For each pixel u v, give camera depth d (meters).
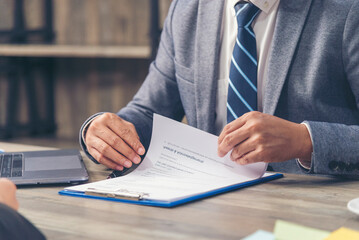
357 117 1.28
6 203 0.61
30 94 4.33
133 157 1.06
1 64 4.11
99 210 0.76
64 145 4.02
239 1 1.34
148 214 0.73
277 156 0.97
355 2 1.23
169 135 1.06
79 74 4.43
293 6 1.27
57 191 0.90
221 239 0.62
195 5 1.43
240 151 0.97
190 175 0.98
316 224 0.69
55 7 4.38
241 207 0.77
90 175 1.07
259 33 1.33
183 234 0.64
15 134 4.25
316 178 1.03
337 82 1.26
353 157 0.98
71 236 0.63
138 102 1.50
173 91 1.51
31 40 4.34
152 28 3.56
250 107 1.29
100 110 4.40
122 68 4.29
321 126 1.00
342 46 1.23
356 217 0.72
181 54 1.44
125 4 4.20
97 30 4.30
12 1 4.27
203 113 1.38
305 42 1.26
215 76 1.36
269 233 0.61
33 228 0.56
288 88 1.27
